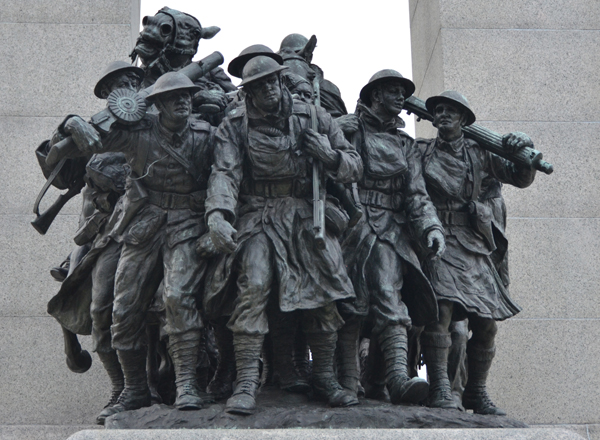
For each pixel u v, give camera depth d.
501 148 8.88
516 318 10.89
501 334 10.83
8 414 10.35
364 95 8.98
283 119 8.13
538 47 11.89
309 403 8.27
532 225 11.24
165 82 7.98
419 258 8.84
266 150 8.07
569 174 11.45
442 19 11.97
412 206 8.70
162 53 9.28
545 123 11.61
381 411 7.81
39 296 10.71
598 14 12.06
